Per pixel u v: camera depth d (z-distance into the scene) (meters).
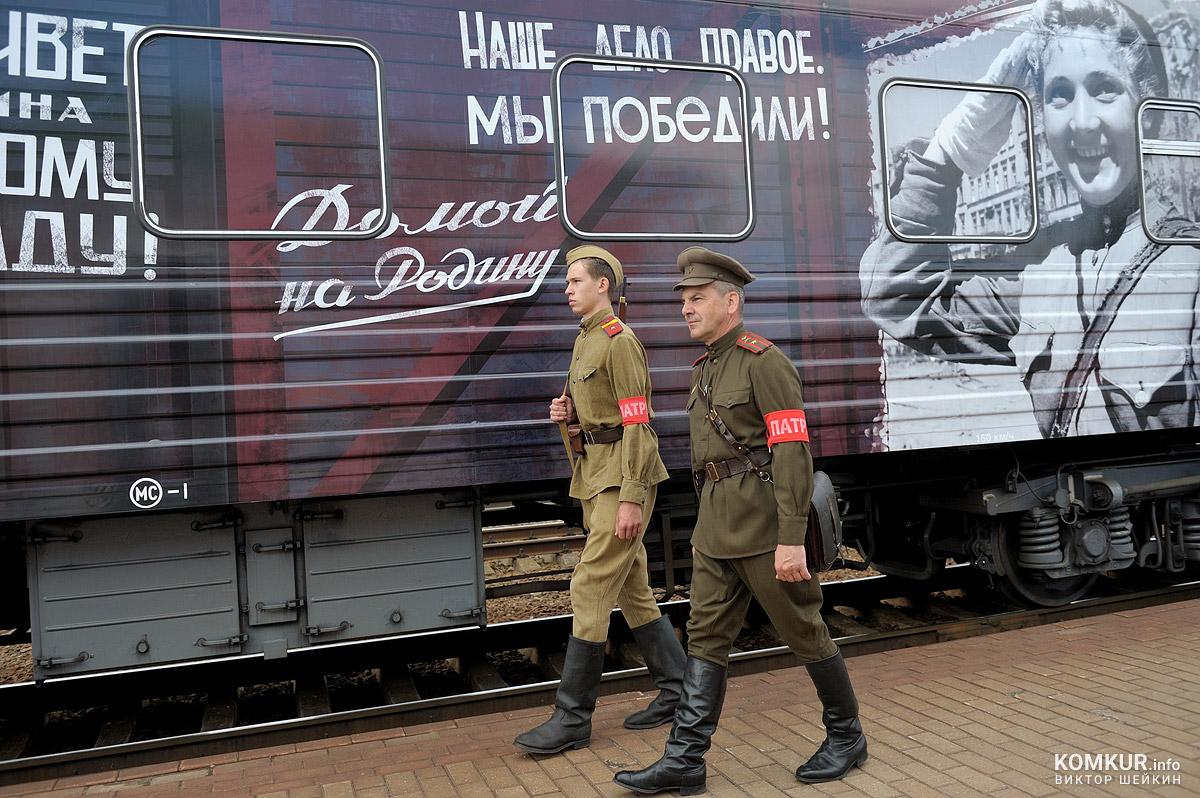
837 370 3.94
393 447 3.34
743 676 3.84
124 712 3.73
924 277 4.11
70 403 3.00
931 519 4.89
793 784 2.71
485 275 3.49
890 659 3.97
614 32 3.70
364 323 3.32
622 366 2.95
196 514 3.27
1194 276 4.64
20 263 2.97
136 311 3.08
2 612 3.62
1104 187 4.45
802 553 2.55
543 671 4.22
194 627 3.26
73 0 3.03
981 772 2.73
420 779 2.88
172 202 3.12
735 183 3.85
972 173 4.21
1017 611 4.59
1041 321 4.30
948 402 4.11
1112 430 4.41
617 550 3.01
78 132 3.03
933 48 4.17
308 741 3.33
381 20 3.38
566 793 2.72
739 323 2.77
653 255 3.72
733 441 2.67
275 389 3.21
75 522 3.15
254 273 3.20
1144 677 3.51
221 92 3.18
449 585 3.55
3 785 3.03
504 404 3.49
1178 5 4.67
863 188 4.03
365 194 3.34
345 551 3.42
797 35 3.96
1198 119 4.68
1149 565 4.98
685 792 2.66
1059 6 4.41
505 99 3.54
